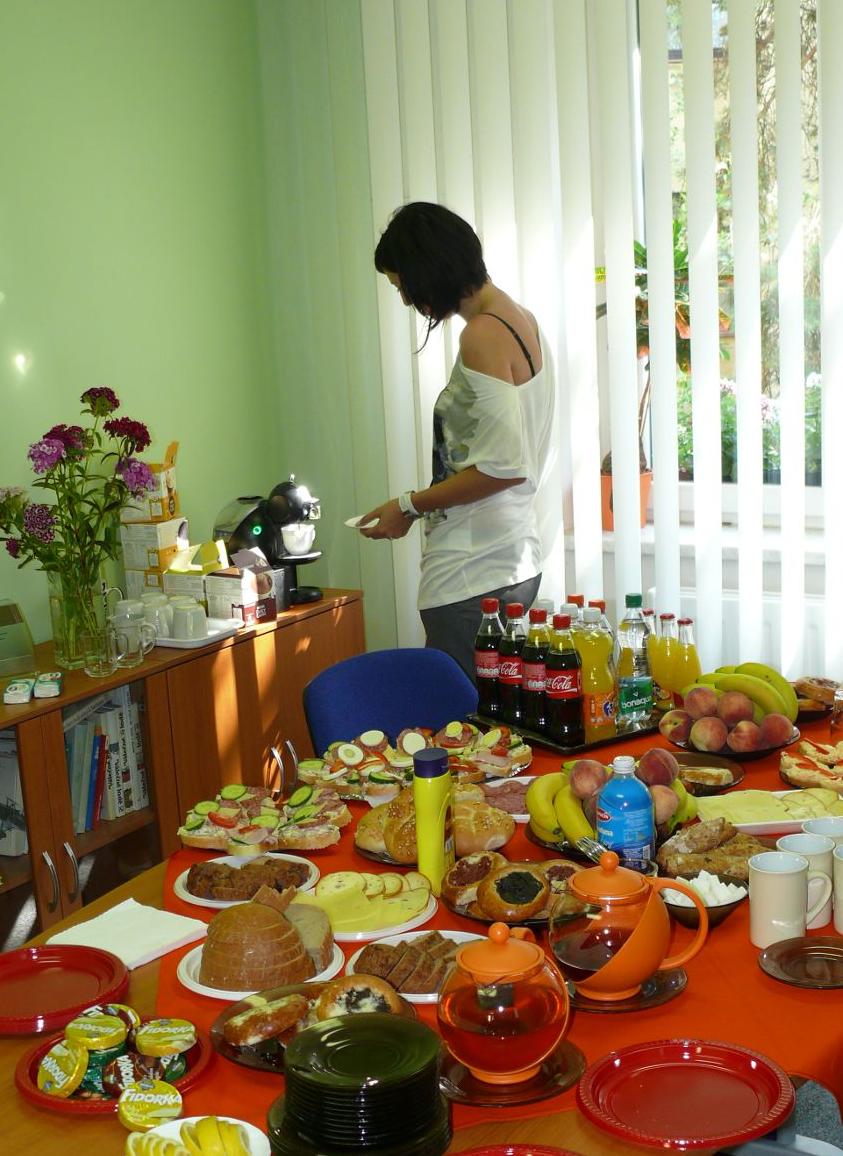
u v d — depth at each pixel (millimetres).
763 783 1902
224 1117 1083
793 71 2891
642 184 3439
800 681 2260
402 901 1515
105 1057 1178
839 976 1317
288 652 3174
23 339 2996
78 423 3166
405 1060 1054
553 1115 1106
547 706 2092
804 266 3139
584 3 3146
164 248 3430
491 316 2691
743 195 3025
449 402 2746
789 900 1379
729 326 3312
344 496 3889
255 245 3770
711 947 1410
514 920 1418
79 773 2617
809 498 3344
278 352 3875
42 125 3021
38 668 2758
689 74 3025
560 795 1666
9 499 2666
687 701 2057
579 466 3361
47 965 1429
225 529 3266
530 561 2836
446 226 2666
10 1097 1171
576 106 3195
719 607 3250
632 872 1311
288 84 3711
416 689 2414
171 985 1370
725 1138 1023
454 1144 1073
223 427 3689
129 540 3156
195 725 2879
